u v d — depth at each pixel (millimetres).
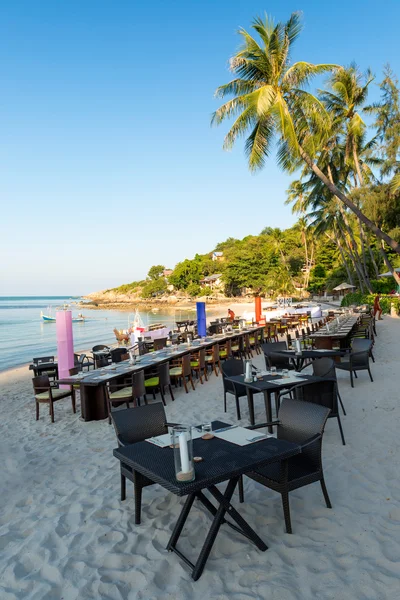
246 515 3428
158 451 3086
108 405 6910
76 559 2980
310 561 2787
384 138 22641
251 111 14578
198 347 9789
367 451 4586
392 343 12344
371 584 2533
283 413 3781
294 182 45531
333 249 57375
